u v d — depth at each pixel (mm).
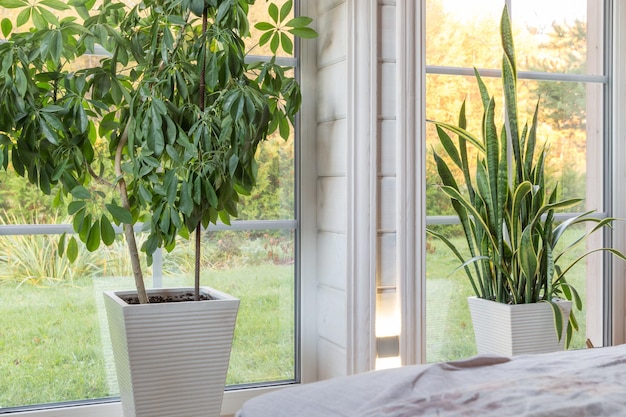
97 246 2498
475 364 1482
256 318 3129
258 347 3133
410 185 3000
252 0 2715
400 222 2992
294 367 3197
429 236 3188
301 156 3174
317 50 3189
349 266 2941
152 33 2500
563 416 1108
